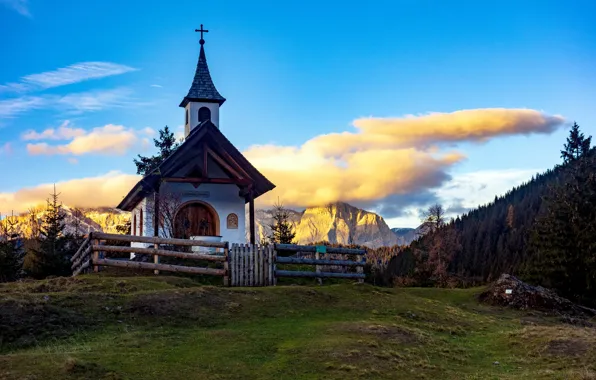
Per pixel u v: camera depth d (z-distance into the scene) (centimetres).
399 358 1780
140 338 1795
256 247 2934
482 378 1681
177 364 1575
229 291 2427
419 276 7000
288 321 2180
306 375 1583
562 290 4250
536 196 13238
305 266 3534
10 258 4466
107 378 1402
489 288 3341
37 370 1405
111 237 2861
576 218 4275
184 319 2056
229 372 1559
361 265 3125
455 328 2333
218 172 3944
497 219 12875
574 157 7938
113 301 2084
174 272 2911
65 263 4556
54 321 1850
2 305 1875
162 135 6806
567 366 1792
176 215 3831
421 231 7619
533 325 2564
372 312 2436
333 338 1911
